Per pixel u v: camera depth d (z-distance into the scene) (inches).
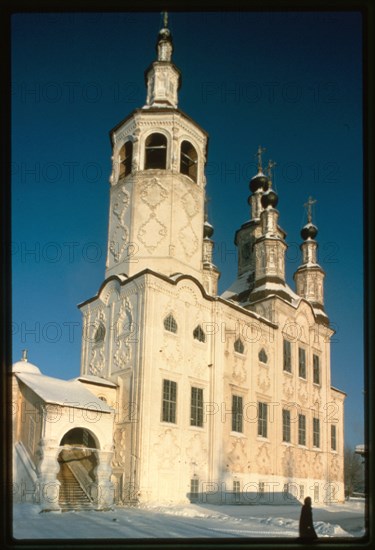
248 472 1366.9
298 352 1673.2
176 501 1175.6
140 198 1392.7
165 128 1433.3
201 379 1321.4
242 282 1939.0
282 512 1136.8
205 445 1285.7
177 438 1218.6
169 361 1251.2
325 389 1776.6
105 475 1034.7
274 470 1456.7
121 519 831.1
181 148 1483.8
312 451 1647.4
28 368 1277.1
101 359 1320.1
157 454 1166.3
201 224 1461.6
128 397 1205.7
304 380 1675.7
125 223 1401.3
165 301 1275.8
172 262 1350.9
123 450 1168.8
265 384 1507.1
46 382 1089.4
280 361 1581.0
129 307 1282.0
